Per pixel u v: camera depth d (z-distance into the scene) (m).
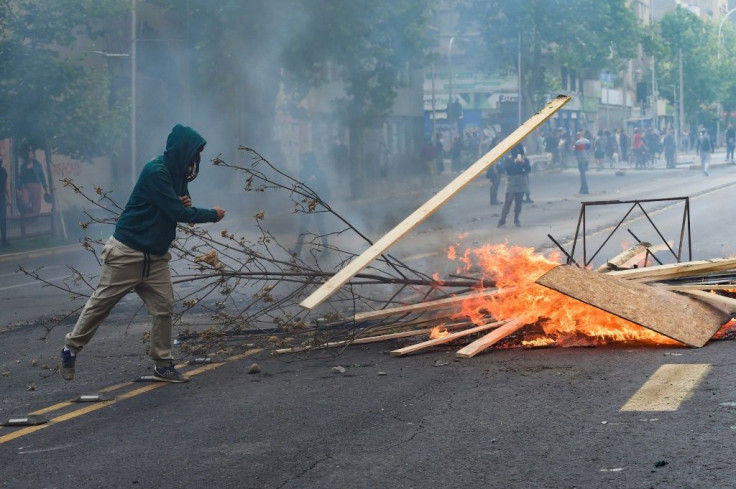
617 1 61.34
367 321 9.34
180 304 12.26
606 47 62.22
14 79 24.16
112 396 7.49
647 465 5.04
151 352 7.93
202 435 6.19
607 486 4.76
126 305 12.52
